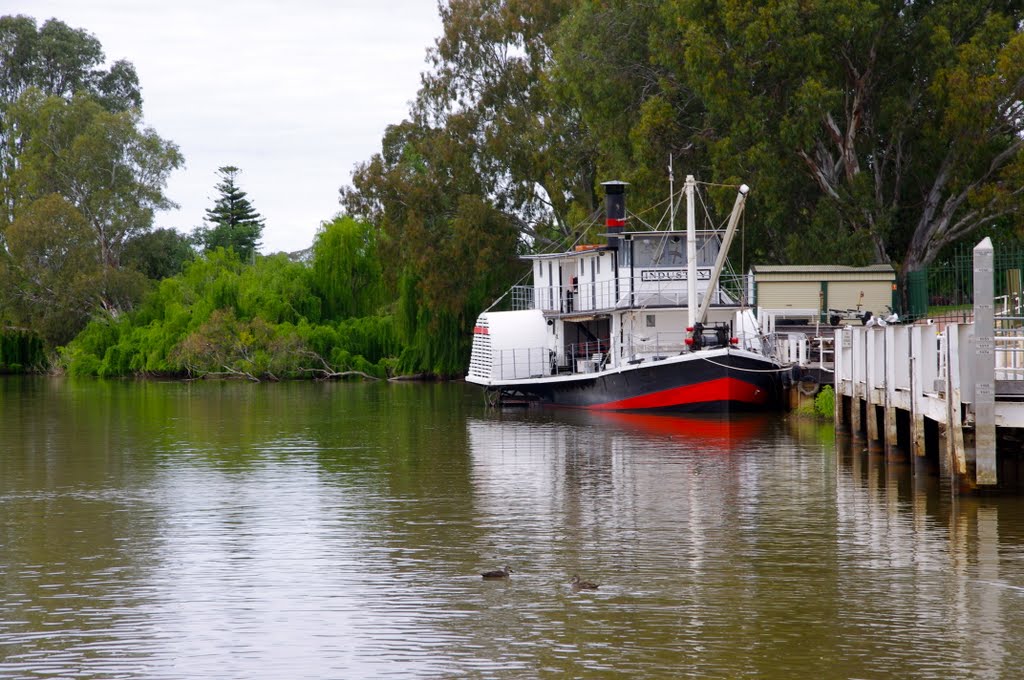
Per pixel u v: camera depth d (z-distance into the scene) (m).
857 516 23.33
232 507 25.88
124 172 104.62
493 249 76.00
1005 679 14.05
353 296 89.88
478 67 81.19
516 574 19.16
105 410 55.59
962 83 52.62
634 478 29.06
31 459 35.09
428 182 78.75
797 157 58.84
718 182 57.50
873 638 15.55
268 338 84.81
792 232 60.53
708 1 56.16
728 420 42.56
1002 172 54.69
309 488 28.48
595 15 66.38
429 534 22.47
